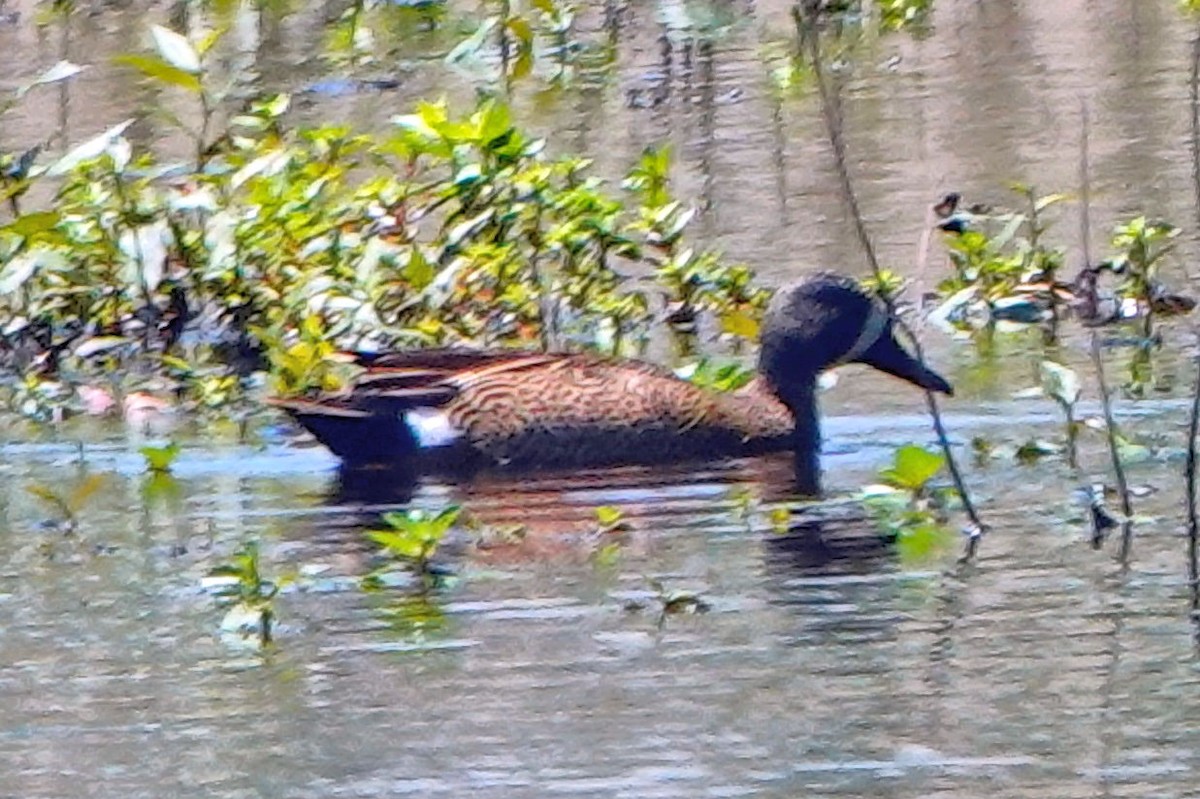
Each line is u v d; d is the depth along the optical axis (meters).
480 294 16.00
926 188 19.17
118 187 16.59
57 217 16.09
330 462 13.88
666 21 25.94
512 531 12.48
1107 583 11.36
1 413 15.23
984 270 16.69
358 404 13.83
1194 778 9.26
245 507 13.03
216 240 16.36
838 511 12.69
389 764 9.59
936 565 11.70
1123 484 12.31
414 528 11.78
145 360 16.22
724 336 16.19
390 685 10.38
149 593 11.65
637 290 17.23
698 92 22.67
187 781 9.50
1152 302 16.25
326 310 15.41
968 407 14.53
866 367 15.54
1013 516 12.42
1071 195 18.08
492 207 16.28
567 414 13.82
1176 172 19.06
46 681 10.56
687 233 18.39
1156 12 24.88
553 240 16.25
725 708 10.03
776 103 22.09
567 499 13.14
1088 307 16.42
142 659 10.78
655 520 12.66
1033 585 11.38
